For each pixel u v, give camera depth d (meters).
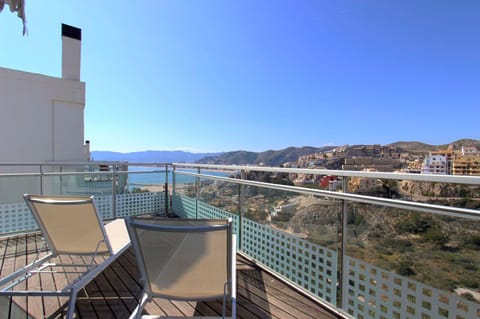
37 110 5.52
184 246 1.38
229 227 1.35
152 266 1.44
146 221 1.38
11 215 3.26
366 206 1.57
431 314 1.27
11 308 1.81
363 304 1.59
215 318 1.47
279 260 2.28
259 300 1.97
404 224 1.38
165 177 4.57
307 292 2.00
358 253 1.62
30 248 2.96
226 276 1.46
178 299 1.54
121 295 2.01
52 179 3.57
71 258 2.64
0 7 1.82
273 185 2.33
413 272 1.34
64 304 1.87
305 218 2.01
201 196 3.61
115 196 4.10
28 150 5.41
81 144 6.10
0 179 3.18
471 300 1.14
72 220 1.98
